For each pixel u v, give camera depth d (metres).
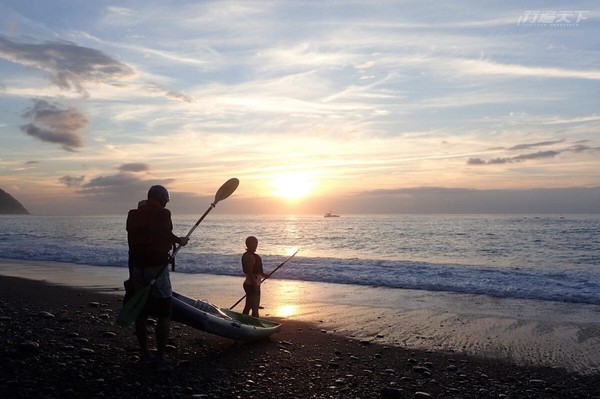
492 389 5.49
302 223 80.25
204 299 11.15
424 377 5.86
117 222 87.00
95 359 5.59
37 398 4.28
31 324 7.39
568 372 6.20
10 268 17.14
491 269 16.31
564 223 65.44
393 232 47.25
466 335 8.06
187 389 4.78
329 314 9.74
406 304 10.89
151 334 7.15
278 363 6.04
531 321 9.15
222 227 63.66
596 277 14.41
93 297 10.80
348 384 5.37
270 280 14.73
